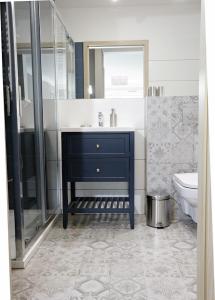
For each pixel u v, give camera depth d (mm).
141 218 2621
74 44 2789
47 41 2375
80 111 2748
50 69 2490
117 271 1626
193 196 1939
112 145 2270
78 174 2299
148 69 2771
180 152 2541
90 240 2092
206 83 968
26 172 1861
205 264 1006
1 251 1068
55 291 1436
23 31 1821
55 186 2648
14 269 1667
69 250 1919
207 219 989
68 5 2740
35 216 2055
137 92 2789
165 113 2525
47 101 2410
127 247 1955
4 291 1077
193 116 2512
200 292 1033
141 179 2738
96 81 2795
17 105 1626
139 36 2758
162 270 1630
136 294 1398
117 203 2490
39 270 1650
